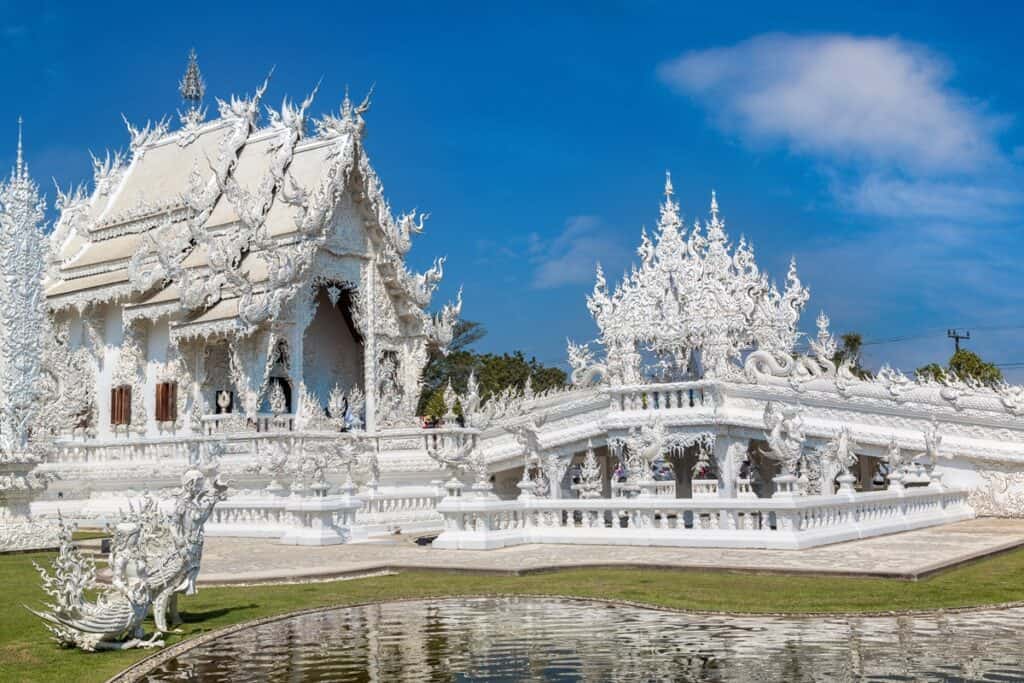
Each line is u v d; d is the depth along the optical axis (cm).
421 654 1183
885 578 1650
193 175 4338
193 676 1088
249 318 3625
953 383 3494
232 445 3388
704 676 1058
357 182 3975
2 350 2764
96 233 4806
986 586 1566
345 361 4356
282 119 4375
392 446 3447
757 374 3397
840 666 1086
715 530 2103
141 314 4066
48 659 1160
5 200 2842
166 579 1278
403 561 1959
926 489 2694
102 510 3509
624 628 1302
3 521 2477
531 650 1191
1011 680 1026
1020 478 2925
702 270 3541
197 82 5281
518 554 2050
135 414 4162
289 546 2369
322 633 1305
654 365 3666
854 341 8750
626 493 3061
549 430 3588
